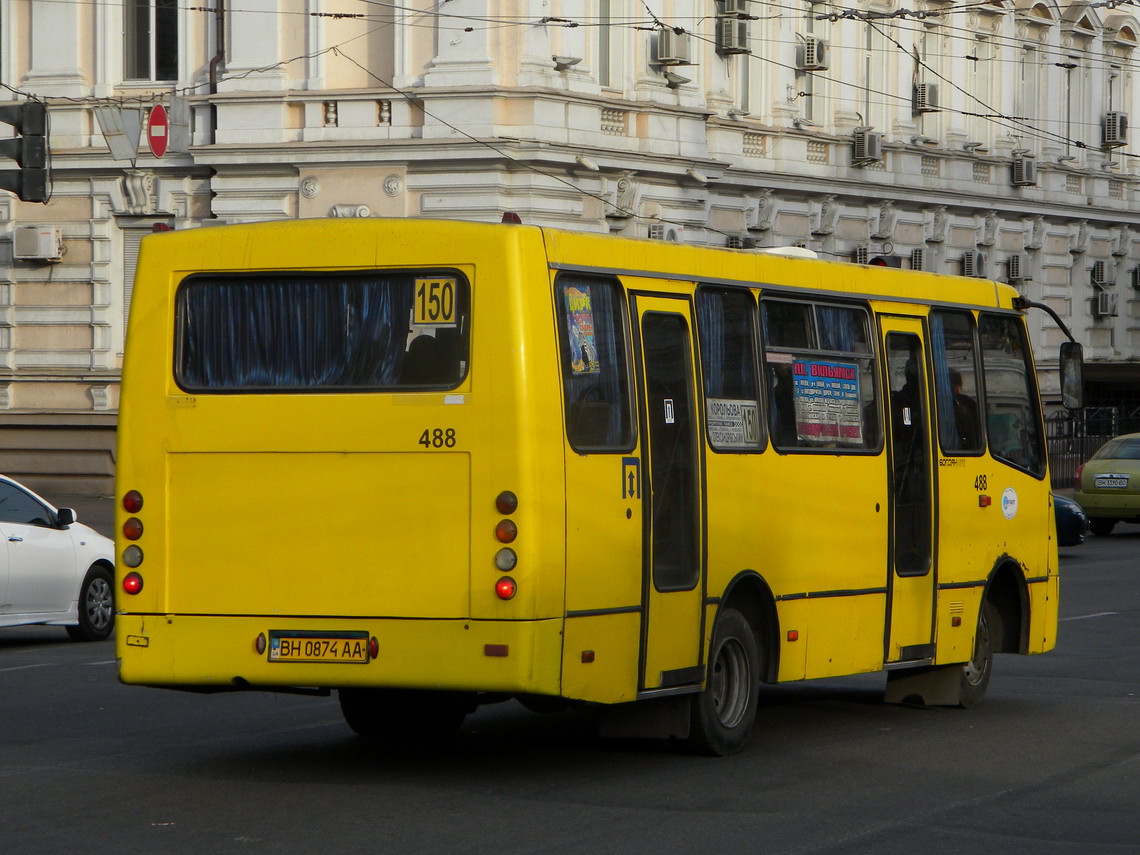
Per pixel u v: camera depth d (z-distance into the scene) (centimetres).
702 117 3928
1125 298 5925
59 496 3825
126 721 1434
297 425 1132
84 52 3816
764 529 1291
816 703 1576
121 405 1177
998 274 5275
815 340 1366
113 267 3816
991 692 1647
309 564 1125
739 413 1277
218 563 1146
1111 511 3709
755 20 4234
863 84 4691
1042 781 1184
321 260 1140
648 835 1002
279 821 1033
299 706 1527
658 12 3878
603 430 1147
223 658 1142
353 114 3528
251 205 3612
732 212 4197
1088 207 5612
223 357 1159
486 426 1091
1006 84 5228
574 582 1108
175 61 3772
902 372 1459
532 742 1334
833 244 4588
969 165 5072
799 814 1065
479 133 3434
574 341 1130
